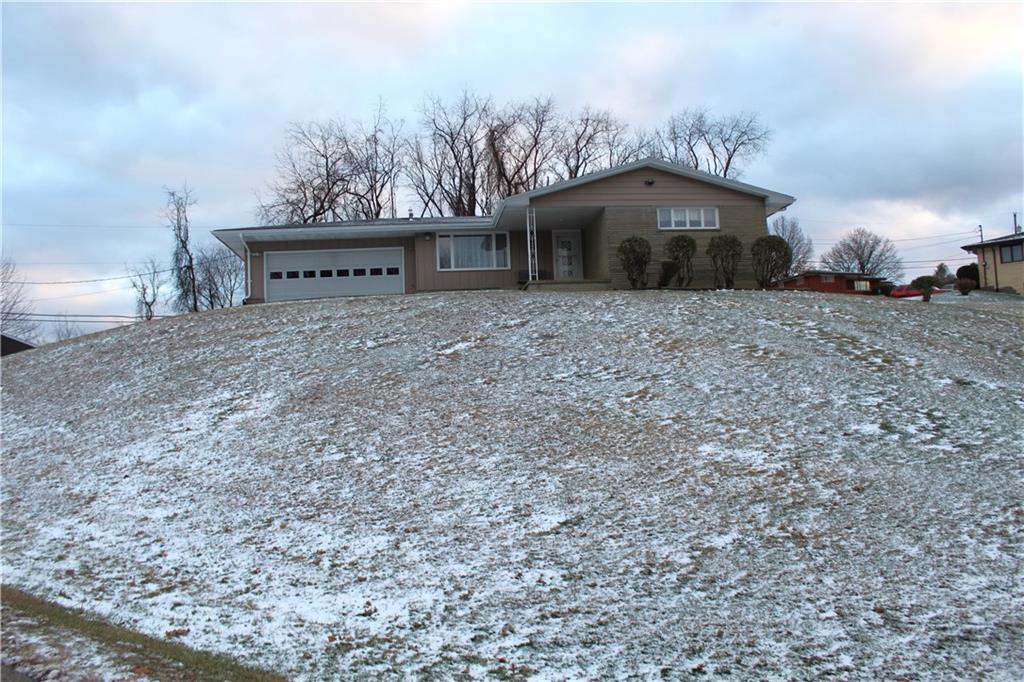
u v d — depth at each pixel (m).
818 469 7.37
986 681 4.19
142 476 8.77
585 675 4.45
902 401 9.18
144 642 5.17
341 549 6.48
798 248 67.62
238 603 5.73
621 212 21.12
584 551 6.07
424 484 7.67
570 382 10.41
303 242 23.81
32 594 6.20
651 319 13.61
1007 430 8.22
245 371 12.30
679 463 7.70
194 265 44.97
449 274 23.77
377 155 44.19
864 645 4.60
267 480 8.19
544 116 44.34
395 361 11.92
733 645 4.68
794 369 10.42
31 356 16.42
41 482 9.11
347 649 4.93
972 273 35.88
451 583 5.75
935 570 5.45
